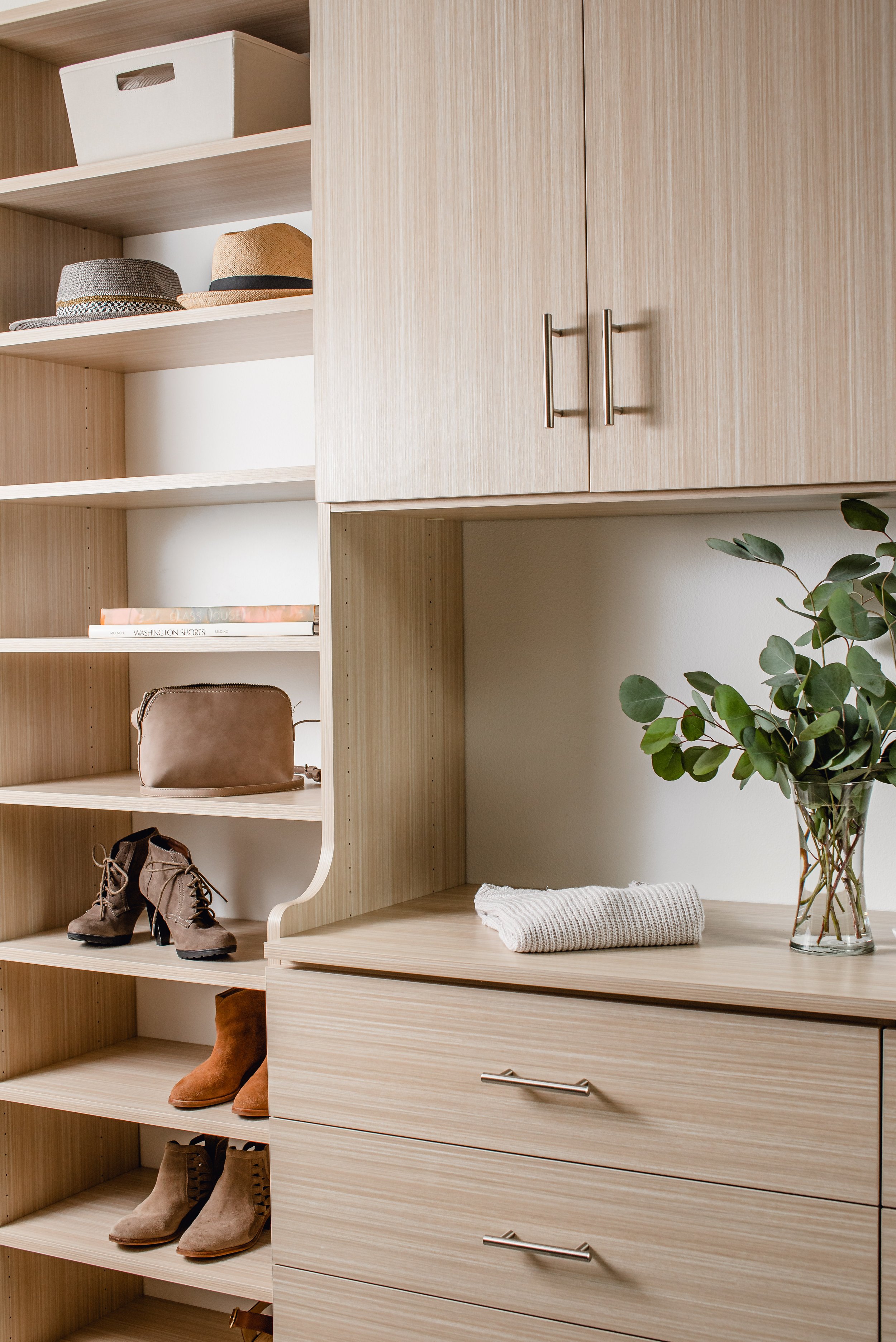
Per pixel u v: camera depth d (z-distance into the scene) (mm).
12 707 2004
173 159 1733
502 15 1450
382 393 1545
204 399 2121
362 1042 1481
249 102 1725
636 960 1395
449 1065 1428
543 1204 1378
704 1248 1291
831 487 1325
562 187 1428
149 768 1831
